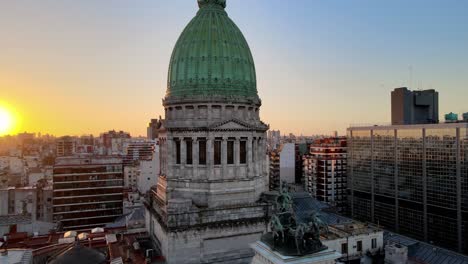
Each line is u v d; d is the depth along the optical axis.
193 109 81.81
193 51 83.94
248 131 83.19
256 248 54.16
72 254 64.88
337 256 50.28
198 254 73.25
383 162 161.50
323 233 106.88
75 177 171.88
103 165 175.75
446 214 133.25
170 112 85.19
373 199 167.38
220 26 86.38
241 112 84.19
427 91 176.12
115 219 165.12
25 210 152.00
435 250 101.12
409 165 148.38
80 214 172.00
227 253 75.94
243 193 81.69
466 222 126.69
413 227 146.88
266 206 79.38
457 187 128.75
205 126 79.56
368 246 108.12
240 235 76.81
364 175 172.75
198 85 82.38
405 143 150.25
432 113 177.00
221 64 83.38
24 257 74.31
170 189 81.94
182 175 81.56
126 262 72.31
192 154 81.00
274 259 49.50
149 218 93.19
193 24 87.88
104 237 92.06
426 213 140.88
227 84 83.25
